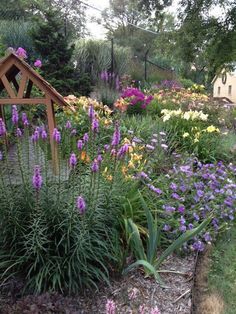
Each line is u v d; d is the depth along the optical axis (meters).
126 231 3.01
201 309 2.76
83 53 11.59
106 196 3.00
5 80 3.25
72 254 2.62
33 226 2.57
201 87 11.91
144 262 2.74
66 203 2.72
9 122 4.60
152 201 3.61
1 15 18.47
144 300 2.67
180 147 5.84
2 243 2.71
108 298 2.66
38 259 2.58
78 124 4.97
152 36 32.22
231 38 18.56
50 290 2.53
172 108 8.16
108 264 2.90
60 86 8.09
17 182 2.90
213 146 6.02
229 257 3.54
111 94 9.20
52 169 3.14
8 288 2.62
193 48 19.47
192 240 3.50
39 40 8.55
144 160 4.28
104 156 3.54
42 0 21.27
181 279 3.00
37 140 2.88
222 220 3.96
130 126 5.74
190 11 19.05
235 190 4.32
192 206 3.81
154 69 15.96
